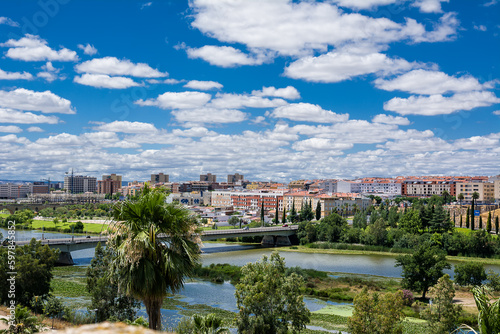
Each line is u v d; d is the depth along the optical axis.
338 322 90.19
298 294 65.25
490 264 174.50
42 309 74.88
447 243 198.75
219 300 107.62
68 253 160.25
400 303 65.94
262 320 60.41
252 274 65.50
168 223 25.11
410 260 115.25
